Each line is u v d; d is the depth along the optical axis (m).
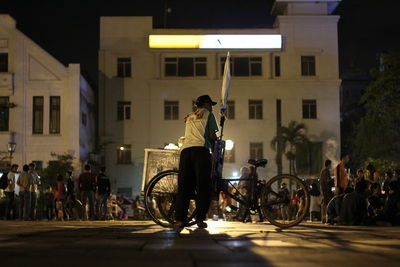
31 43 39.91
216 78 43.62
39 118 39.50
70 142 39.03
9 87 39.44
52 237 5.69
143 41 43.88
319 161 42.94
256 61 44.00
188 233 6.39
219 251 4.31
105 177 18.72
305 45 44.00
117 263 3.56
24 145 39.22
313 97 43.69
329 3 44.69
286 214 7.82
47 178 30.36
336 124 43.50
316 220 18.05
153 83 43.50
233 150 43.09
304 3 44.47
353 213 11.57
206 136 7.23
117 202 25.53
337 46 44.06
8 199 18.27
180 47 43.47
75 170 38.44
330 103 43.66
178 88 43.56
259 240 5.39
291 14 44.34
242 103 43.41
